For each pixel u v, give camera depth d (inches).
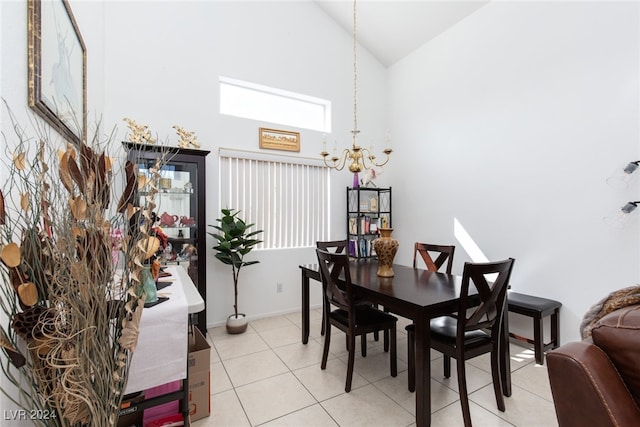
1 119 36.2
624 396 31.7
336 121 157.1
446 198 139.6
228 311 128.7
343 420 68.3
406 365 94.3
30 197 35.5
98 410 33.8
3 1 37.1
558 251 99.3
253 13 134.6
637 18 82.2
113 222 40.5
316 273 101.1
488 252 121.2
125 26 108.9
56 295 31.0
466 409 63.9
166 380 50.1
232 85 134.6
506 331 76.3
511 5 112.6
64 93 59.7
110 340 36.6
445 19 133.9
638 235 82.1
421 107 153.2
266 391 79.4
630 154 83.6
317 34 151.6
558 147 99.2
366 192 167.5
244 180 133.4
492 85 119.7
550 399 74.9
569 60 96.3
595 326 36.4
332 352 102.9
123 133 106.8
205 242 112.1
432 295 70.8
